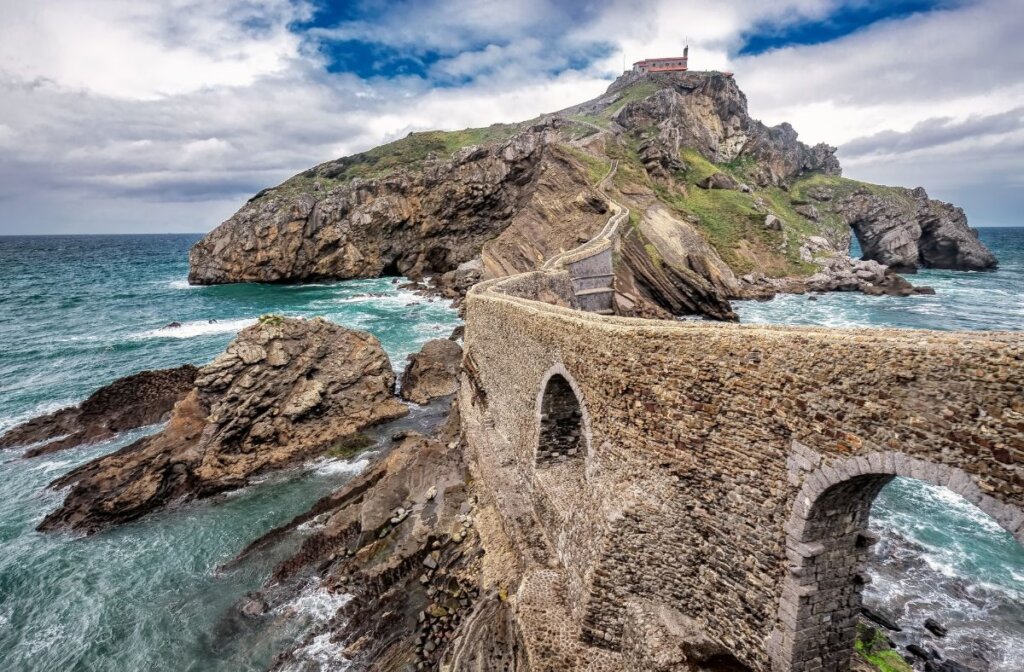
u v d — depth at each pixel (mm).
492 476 23047
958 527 25203
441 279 90688
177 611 20812
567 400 19891
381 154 135250
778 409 10844
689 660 11930
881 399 9242
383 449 33469
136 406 38406
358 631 18938
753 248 90000
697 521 12477
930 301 76812
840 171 153250
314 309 76312
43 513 27578
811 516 10344
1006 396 7879
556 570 16562
